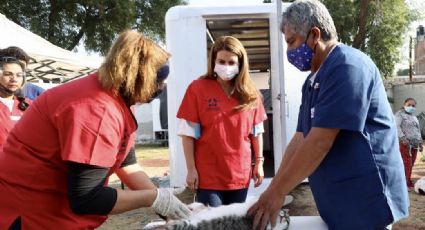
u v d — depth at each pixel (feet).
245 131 9.75
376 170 5.89
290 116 17.78
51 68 32.68
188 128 9.70
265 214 6.06
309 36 6.26
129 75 5.52
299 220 6.66
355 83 5.65
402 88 65.36
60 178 5.65
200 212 6.10
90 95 5.39
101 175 5.34
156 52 5.81
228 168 9.55
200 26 17.53
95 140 5.23
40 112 5.55
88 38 68.18
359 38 63.98
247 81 9.66
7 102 11.57
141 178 6.98
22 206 5.64
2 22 25.64
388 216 5.91
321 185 6.25
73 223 5.82
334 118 5.63
